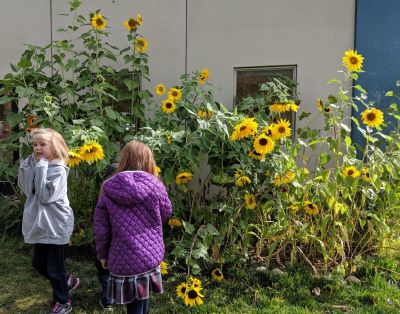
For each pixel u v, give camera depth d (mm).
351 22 4773
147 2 5430
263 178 3863
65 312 3215
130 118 4898
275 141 3869
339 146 4035
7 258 4172
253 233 3908
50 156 3068
